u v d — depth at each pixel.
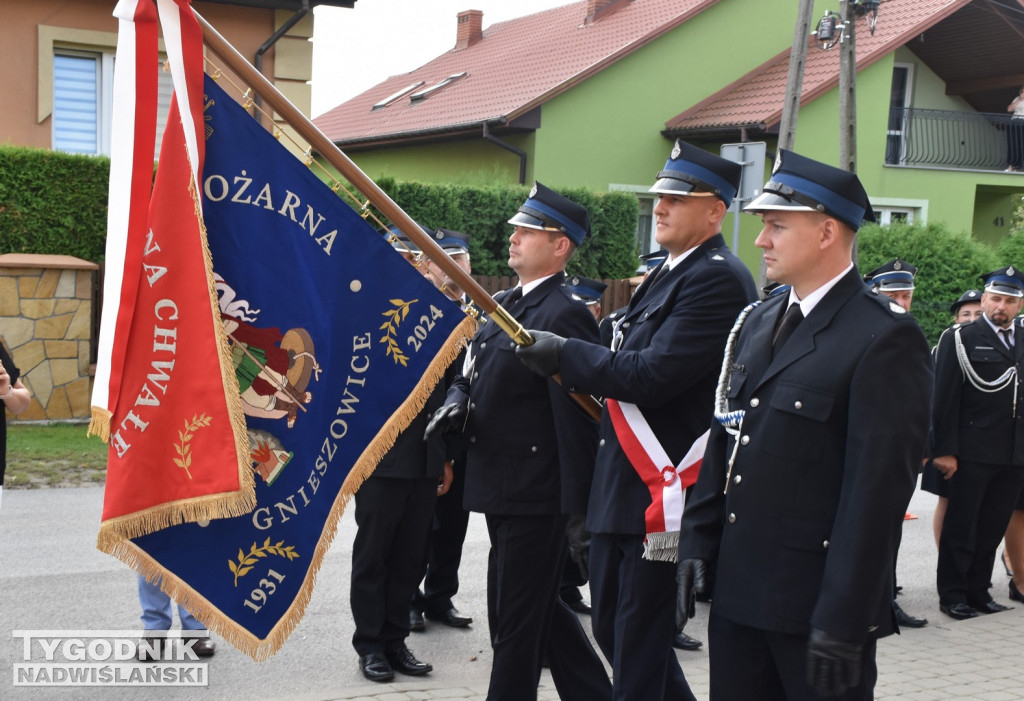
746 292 3.55
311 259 3.11
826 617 2.60
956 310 7.04
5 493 8.16
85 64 13.03
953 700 4.57
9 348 10.64
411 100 23.25
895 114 20.09
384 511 4.69
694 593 2.95
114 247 2.85
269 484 3.06
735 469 2.90
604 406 3.76
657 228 3.71
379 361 3.19
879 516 2.61
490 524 4.12
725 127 17.38
